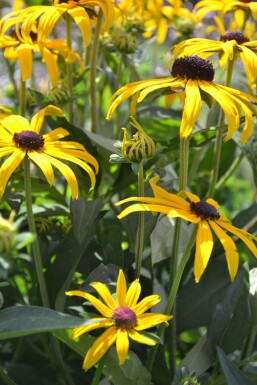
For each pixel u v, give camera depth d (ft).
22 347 2.70
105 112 3.27
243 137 2.04
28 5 2.88
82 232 2.22
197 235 1.90
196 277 1.85
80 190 2.73
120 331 1.81
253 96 2.23
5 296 2.60
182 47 2.30
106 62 3.11
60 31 3.28
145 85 2.06
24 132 2.06
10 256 1.70
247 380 2.12
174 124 3.07
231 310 2.31
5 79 3.26
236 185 3.80
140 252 2.12
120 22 2.89
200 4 2.76
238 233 1.96
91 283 1.93
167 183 2.20
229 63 2.25
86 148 2.60
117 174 2.74
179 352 2.78
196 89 2.03
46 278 2.42
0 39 2.51
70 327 1.74
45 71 3.38
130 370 2.03
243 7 2.69
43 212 2.48
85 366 1.78
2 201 2.53
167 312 2.01
